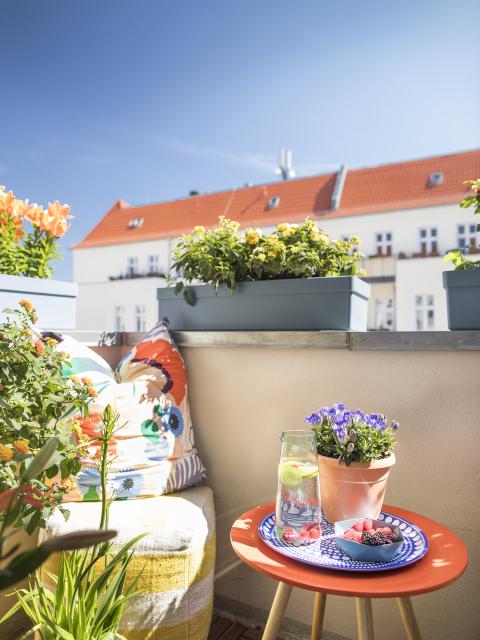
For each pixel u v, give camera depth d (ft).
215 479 5.64
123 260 77.10
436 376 4.46
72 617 3.27
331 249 5.72
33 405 3.91
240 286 5.53
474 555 4.31
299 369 5.14
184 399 5.41
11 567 1.44
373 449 3.79
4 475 3.43
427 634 4.49
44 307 5.58
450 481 4.41
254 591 5.37
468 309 4.32
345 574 3.14
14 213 5.68
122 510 4.40
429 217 51.29
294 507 3.58
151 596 3.96
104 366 5.19
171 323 6.07
